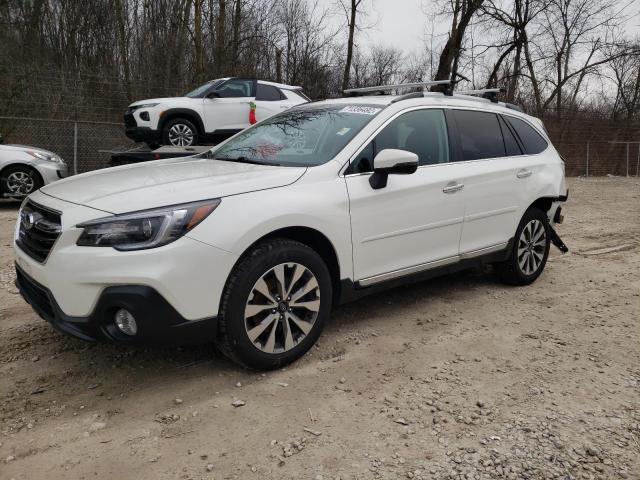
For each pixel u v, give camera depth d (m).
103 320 3.01
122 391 3.27
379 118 4.16
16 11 17.78
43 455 2.67
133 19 20.53
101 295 2.95
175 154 8.69
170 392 3.26
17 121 13.94
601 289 5.47
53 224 3.13
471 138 4.85
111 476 2.53
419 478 2.55
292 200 3.45
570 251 7.21
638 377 3.58
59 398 3.19
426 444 2.80
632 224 9.48
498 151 5.07
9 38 16.86
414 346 3.97
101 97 15.40
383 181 3.93
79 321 3.03
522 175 5.15
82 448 2.73
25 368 3.54
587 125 22.09
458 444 2.81
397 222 4.07
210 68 19.91
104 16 20.17
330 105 4.67
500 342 4.09
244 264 3.26
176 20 19.97
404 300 4.98
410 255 4.25
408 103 4.41
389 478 2.54
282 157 4.09
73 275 2.97
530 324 4.47
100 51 20.39
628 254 7.08
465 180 4.57
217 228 3.11
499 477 2.57
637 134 22.86
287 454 2.70
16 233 3.67
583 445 2.82
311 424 2.96
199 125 11.09
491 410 3.13
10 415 3.00
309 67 22.14
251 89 11.45
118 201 3.10
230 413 3.05
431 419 3.03
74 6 19.78
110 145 14.29
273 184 3.48
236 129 11.34
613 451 2.78
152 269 2.93
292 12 21.84
